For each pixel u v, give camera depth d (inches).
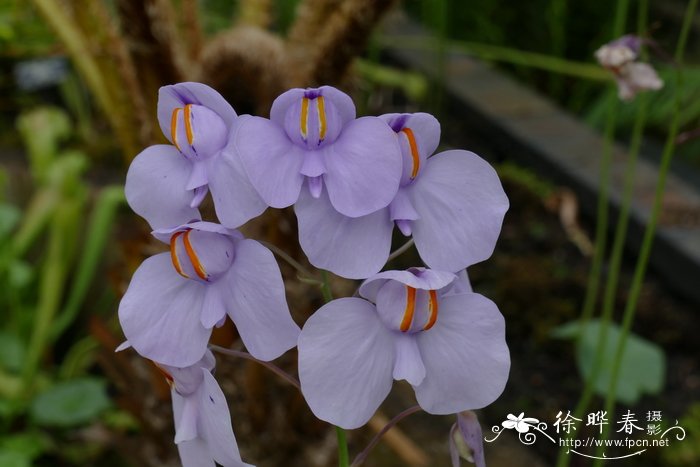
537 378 24.3
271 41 17.7
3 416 24.0
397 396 23.5
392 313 10.8
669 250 26.7
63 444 23.6
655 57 35.1
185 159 11.2
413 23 43.3
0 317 26.5
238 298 10.9
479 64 39.9
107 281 26.8
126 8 16.7
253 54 17.5
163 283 11.2
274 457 18.2
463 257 11.0
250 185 10.8
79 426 23.7
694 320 25.9
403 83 36.2
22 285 25.5
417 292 10.8
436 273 10.7
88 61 19.3
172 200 11.2
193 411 11.4
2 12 27.7
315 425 18.2
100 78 18.3
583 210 30.2
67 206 24.3
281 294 10.7
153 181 11.3
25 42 28.9
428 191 11.1
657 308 26.3
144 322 11.1
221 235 10.9
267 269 10.7
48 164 26.2
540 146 32.4
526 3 41.7
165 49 17.2
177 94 11.1
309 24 18.4
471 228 11.0
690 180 33.0
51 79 33.7
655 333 25.6
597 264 21.4
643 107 18.0
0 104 34.8
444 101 37.8
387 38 39.1
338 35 17.4
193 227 10.7
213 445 11.2
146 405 19.2
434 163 11.1
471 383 11.0
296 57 18.2
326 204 10.8
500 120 34.6
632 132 36.4
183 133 11.0
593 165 30.9
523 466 21.2
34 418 21.8
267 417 17.9
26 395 23.8
